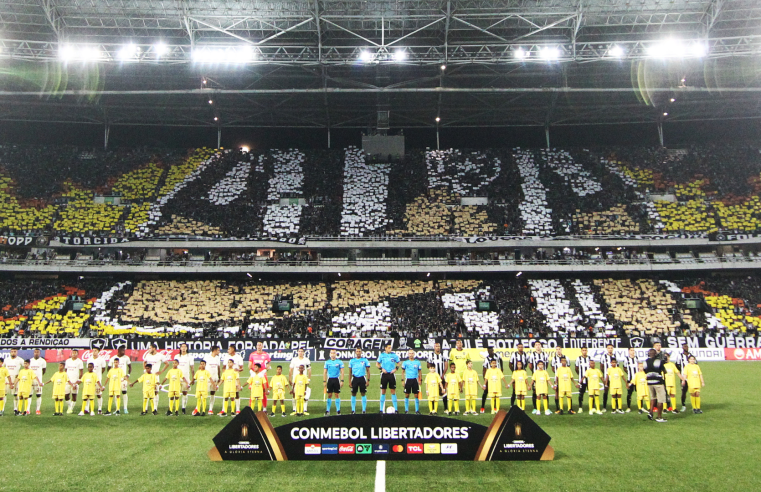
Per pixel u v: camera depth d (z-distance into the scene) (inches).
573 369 1214.9
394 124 2209.6
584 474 394.9
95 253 1774.1
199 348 1425.9
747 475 387.2
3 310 1589.6
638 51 1620.3
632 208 1861.5
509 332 1561.3
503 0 1432.1
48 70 1740.9
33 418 637.3
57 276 1777.8
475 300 1686.8
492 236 1769.2
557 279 1777.8
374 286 1756.9
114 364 674.8
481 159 2121.1
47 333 1512.1
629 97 1983.3
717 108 2069.4
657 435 523.2
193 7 1427.2
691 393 645.9
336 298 1701.5
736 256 1736.0
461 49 1653.5
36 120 2106.3
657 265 1722.4
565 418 623.2
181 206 1863.9
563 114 2117.4
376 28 1557.6
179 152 2116.1
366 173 2052.2
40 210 1809.8
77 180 1939.0
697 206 1859.0
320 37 1524.4
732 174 1988.2
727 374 1053.8
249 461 436.5
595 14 1476.4
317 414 662.5
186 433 549.0
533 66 1771.7
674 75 1802.4
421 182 2006.6
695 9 1443.2
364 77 1856.5
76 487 370.3
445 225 1819.6
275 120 2160.4
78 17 1455.5
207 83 1860.2
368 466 421.4
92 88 1867.6
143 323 1574.8
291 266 1736.0
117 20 1489.9
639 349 1401.3
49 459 443.5
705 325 1562.5
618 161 2091.5
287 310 1657.2
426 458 438.6
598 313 1619.1
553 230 1788.9
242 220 1824.6
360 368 644.7
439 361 713.0
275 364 1389.0
